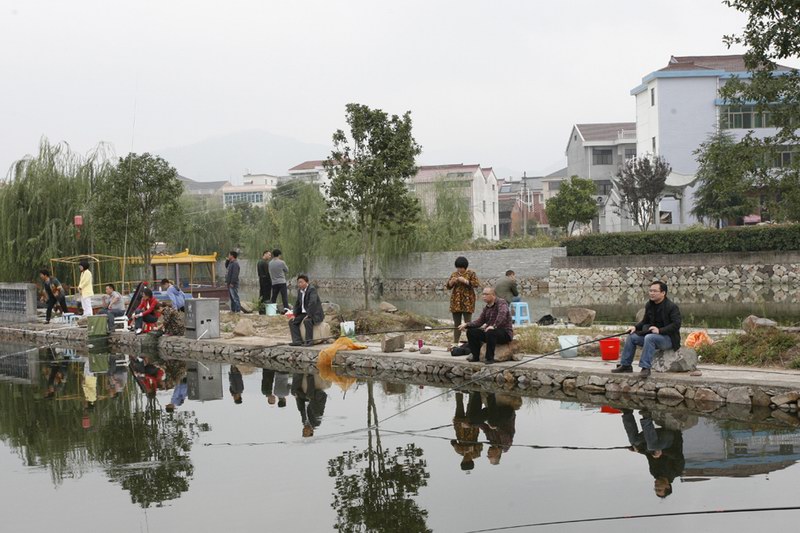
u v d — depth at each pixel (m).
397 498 7.73
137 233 26.17
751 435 9.46
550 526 6.79
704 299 31.97
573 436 9.86
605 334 16.19
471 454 9.30
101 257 30.17
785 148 16.44
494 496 7.66
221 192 127.62
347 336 18.92
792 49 14.79
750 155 15.88
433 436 10.29
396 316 20.83
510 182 106.56
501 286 19.33
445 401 12.52
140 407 13.30
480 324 14.23
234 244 64.94
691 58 59.44
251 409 12.68
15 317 28.58
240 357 18.94
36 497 8.18
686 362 11.92
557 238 50.09
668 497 7.38
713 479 7.84
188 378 16.41
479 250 46.19
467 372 14.27
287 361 17.80
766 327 13.23
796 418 10.23
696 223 46.78
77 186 30.53
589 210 55.66
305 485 8.29
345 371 16.27
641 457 8.76
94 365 19.20
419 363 15.17
